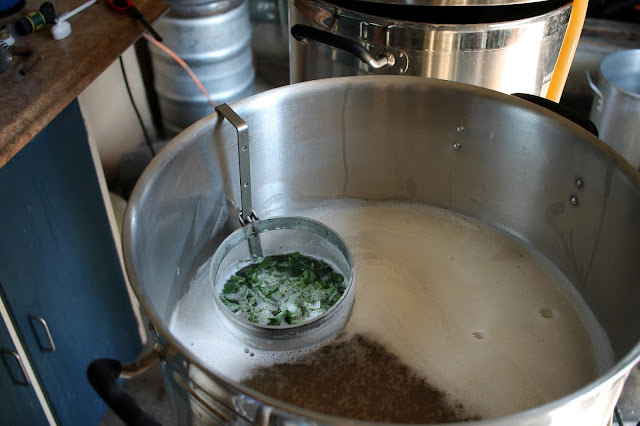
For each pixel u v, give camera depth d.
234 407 0.60
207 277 0.92
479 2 0.89
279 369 0.80
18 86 0.90
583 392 0.58
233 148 0.88
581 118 0.87
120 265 1.23
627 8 1.61
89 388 1.20
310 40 1.02
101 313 1.19
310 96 0.90
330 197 1.01
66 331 1.09
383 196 1.02
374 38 0.95
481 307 0.88
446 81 0.89
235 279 0.90
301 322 0.80
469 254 0.95
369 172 0.99
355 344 0.83
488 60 0.95
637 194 0.75
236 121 0.83
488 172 0.94
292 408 0.57
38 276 1.00
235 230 0.94
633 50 1.52
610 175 0.79
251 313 0.86
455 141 0.93
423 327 0.85
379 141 0.96
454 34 0.91
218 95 1.72
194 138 0.82
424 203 1.01
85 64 0.96
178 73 1.66
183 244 0.86
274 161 0.93
